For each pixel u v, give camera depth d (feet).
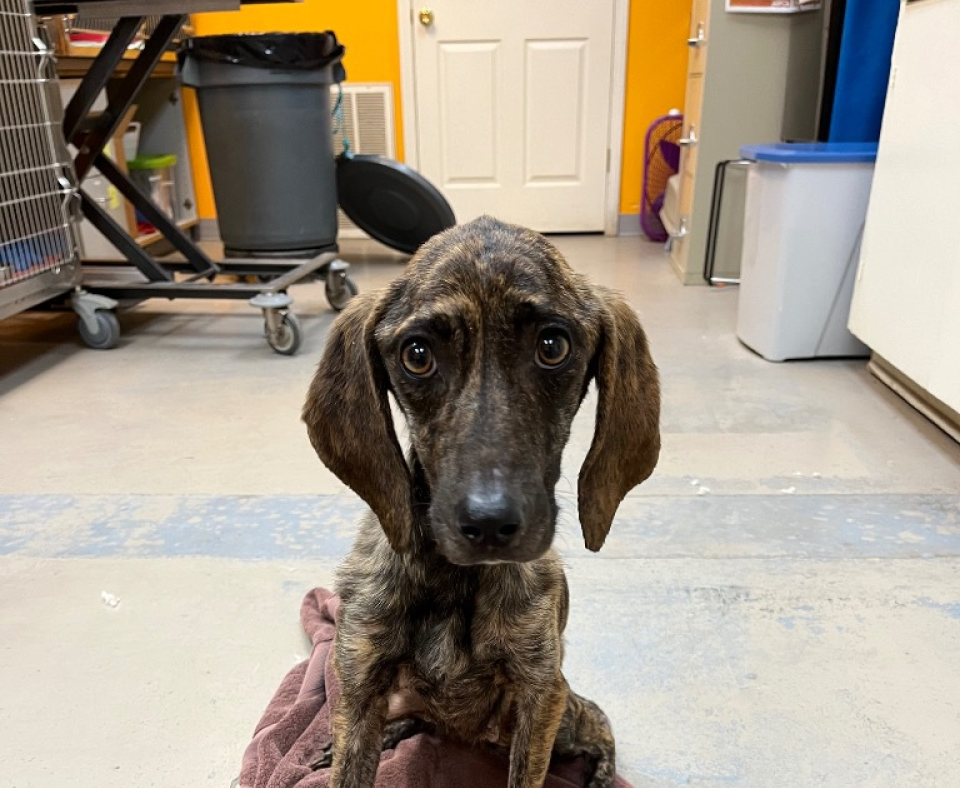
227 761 5.27
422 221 18.86
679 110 21.67
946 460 9.17
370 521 4.99
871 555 7.36
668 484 8.62
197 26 20.92
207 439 9.77
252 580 7.06
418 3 20.75
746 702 5.74
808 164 11.53
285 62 15.42
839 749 5.34
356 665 4.46
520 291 3.89
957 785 5.07
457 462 3.75
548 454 4.03
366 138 21.98
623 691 5.84
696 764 5.25
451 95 21.53
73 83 16.57
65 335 14.14
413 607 4.43
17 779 5.11
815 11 15.75
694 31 17.19
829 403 10.86
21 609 6.67
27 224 11.87
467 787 5.14
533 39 21.08
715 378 11.84
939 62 9.34
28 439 9.81
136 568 7.21
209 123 16.26
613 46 21.11
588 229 22.90
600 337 4.33
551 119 21.79
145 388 11.51
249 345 13.52
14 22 11.44
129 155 19.54
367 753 4.51
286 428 10.06
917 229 9.89
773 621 6.52
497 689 4.67
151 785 5.08
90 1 12.16
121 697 5.79
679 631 6.41
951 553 7.38
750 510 8.11
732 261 17.15
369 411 4.32
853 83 12.69
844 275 12.12
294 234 16.81
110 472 8.94
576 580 7.03
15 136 11.61
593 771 5.05
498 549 3.61
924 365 9.76
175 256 20.16
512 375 3.92
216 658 6.17
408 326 3.99
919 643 6.26
